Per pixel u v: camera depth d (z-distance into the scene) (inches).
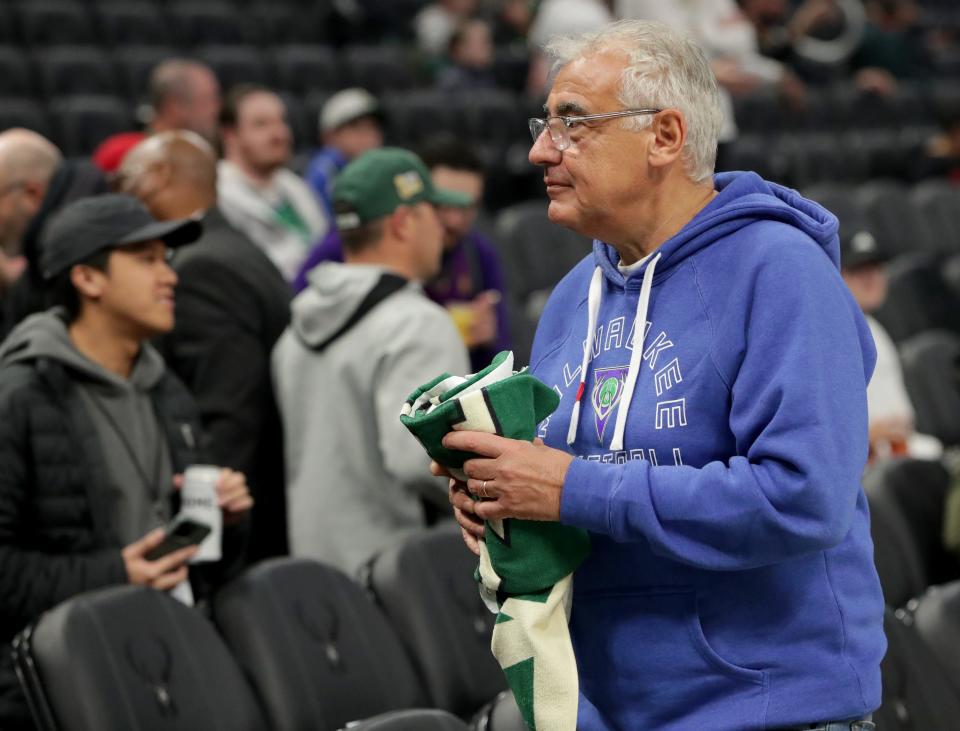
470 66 418.0
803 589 85.0
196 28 418.0
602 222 88.7
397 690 132.7
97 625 115.8
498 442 84.1
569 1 389.4
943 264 327.6
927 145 431.2
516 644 86.3
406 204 159.0
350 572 153.4
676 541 81.5
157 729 115.5
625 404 87.4
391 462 150.0
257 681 125.7
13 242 179.0
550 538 86.2
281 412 160.4
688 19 406.0
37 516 126.0
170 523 131.6
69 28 393.7
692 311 86.2
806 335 81.3
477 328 192.4
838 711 84.3
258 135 246.5
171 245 137.0
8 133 180.7
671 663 86.4
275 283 167.9
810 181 412.5
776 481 79.6
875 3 506.6
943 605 141.6
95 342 134.3
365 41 446.0
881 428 220.8
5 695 123.8
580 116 86.8
